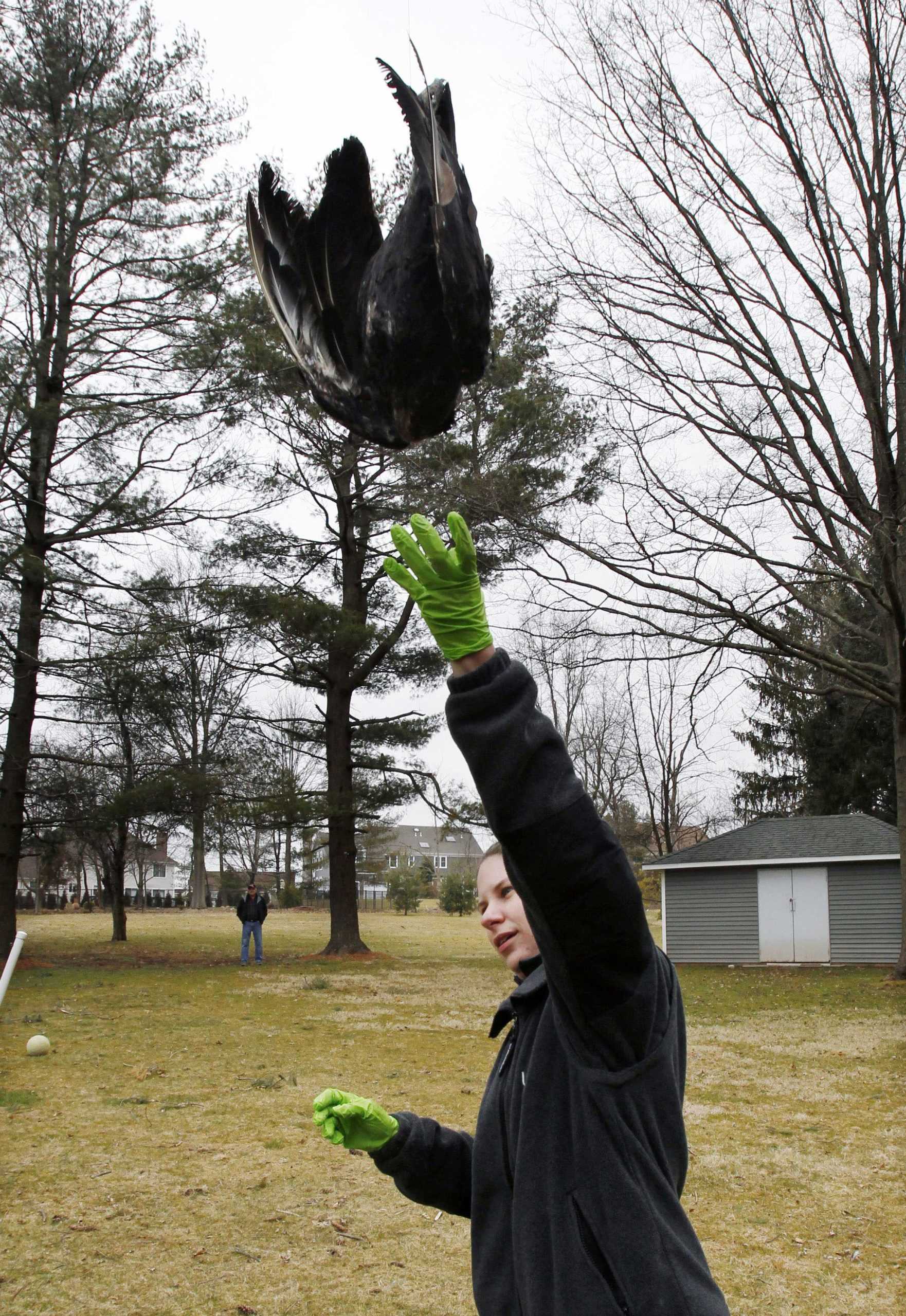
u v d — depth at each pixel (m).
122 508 18.80
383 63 1.56
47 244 18.42
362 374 1.68
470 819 21.61
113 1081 9.23
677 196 14.18
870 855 21.31
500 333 16.83
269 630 20.34
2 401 17.08
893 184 14.05
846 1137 7.54
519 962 2.12
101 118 17.97
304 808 20.42
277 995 15.79
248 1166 6.77
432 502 15.34
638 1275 1.63
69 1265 5.22
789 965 21.59
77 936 31.00
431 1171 2.29
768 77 13.45
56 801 20.81
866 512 14.59
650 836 40.97
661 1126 1.74
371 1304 4.83
